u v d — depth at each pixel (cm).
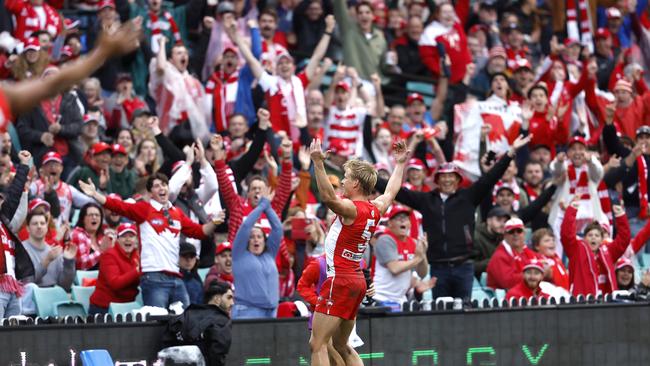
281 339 3528
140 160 4781
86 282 4028
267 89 5466
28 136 4725
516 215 4862
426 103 6831
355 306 3039
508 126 5759
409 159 5534
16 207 3806
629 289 4675
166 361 3325
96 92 5222
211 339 3331
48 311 3766
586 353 3931
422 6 6806
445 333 3725
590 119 6469
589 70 6303
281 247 4138
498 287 4422
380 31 6600
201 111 5422
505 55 6575
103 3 5850
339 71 5731
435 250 4241
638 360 4016
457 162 5634
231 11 5572
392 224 4128
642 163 5525
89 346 3294
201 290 4006
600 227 4634
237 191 4503
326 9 6562
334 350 3147
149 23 5747
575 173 5247
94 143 4897
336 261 3012
